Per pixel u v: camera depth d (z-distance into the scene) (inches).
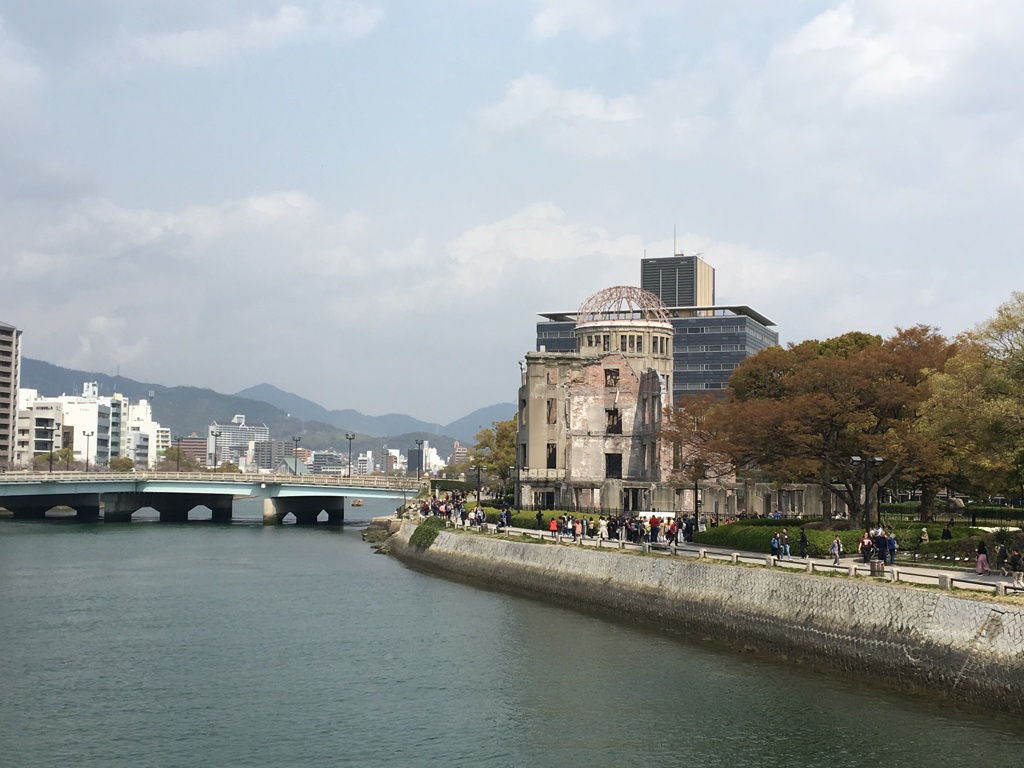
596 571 3321.9
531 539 3959.2
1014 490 3309.5
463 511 5078.7
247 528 7578.7
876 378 3442.4
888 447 3213.6
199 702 2242.9
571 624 3046.3
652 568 3038.9
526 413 6102.4
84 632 3006.9
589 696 2229.3
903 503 5305.1
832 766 1763.0
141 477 7721.5
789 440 3469.5
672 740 1932.8
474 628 3034.0
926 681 2054.6
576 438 5925.2
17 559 4936.0
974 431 2790.4
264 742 1969.7
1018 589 2066.9
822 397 3358.8
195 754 1902.1
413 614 3289.9
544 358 6003.9
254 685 2388.0
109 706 2208.4
